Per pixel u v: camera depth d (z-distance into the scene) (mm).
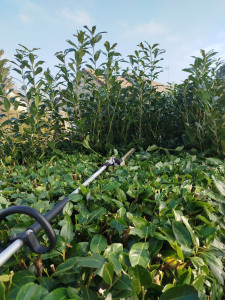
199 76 4020
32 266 1166
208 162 3195
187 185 2045
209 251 1402
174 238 1403
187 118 4379
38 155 3969
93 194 1870
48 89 3969
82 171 2574
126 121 4527
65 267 1084
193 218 1757
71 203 1617
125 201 1815
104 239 1320
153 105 4688
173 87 5164
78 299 919
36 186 2207
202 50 3859
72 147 4238
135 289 1038
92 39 3859
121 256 1224
